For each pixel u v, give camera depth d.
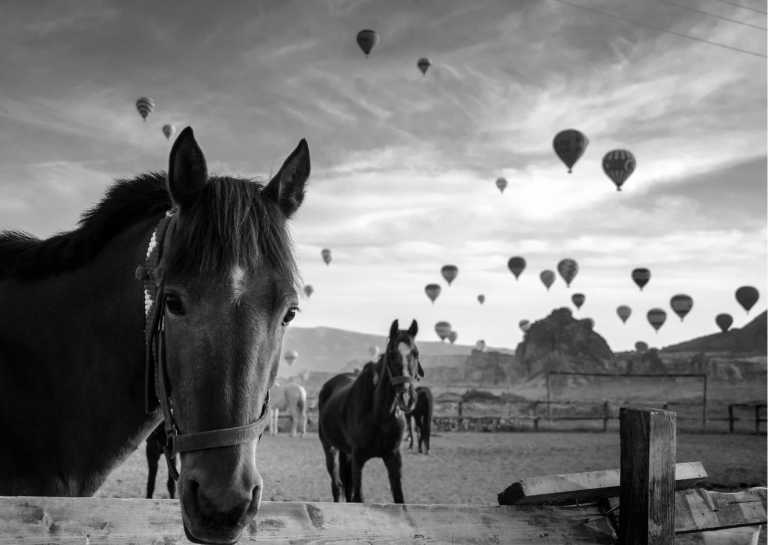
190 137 1.79
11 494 2.32
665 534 2.39
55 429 2.35
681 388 101.56
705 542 2.65
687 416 40.72
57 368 2.35
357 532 2.06
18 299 2.45
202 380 1.64
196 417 1.63
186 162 1.81
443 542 2.18
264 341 1.71
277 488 11.68
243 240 1.74
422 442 19.83
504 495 2.39
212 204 1.76
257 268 1.74
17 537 1.67
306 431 26.73
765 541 6.61
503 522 2.31
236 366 1.65
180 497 1.60
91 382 2.28
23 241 2.63
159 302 1.83
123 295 2.24
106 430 2.27
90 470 2.30
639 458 2.40
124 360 2.22
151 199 2.37
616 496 2.54
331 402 8.85
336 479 9.45
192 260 1.70
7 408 2.36
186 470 1.60
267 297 1.74
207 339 1.66
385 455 7.78
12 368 2.38
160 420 2.29
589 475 2.47
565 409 41.53
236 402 1.63
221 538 1.53
